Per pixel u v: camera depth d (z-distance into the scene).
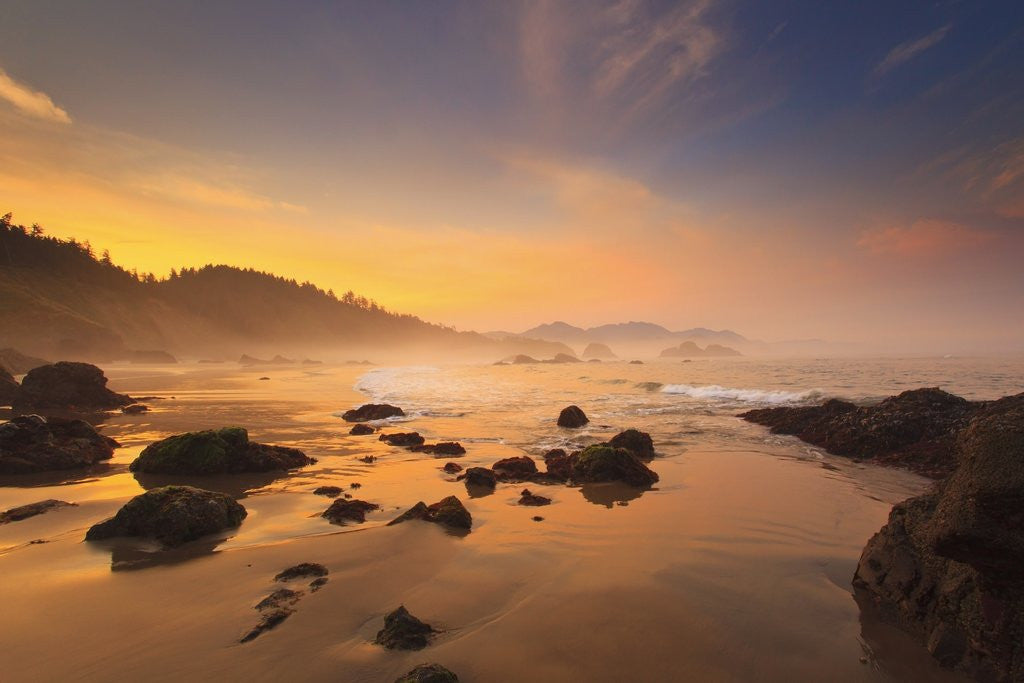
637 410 24.81
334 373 69.44
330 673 4.51
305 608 5.67
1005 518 4.17
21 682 4.36
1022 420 4.54
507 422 21.06
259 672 4.51
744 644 5.09
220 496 8.60
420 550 7.36
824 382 36.75
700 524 8.59
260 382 47.72
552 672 4.59
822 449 15.34
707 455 14.47
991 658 4.50
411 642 4.96
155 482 11.31
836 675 4.66
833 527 8.44
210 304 199.00
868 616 5.65
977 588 4.73
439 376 59.03
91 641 4.97
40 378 25.23
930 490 6.07
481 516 9.05
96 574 6.51
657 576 6.57
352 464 13.35
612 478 11.50
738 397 29.88
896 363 64.75
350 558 7.07
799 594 6.11
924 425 15.60
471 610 5.70
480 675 4.54
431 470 12.66
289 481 11.56
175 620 5.38
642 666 4.71
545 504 9.80
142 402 29.16
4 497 10.12
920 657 4.93
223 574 6.53
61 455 12.66
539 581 6.43
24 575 6.47
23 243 133.50
